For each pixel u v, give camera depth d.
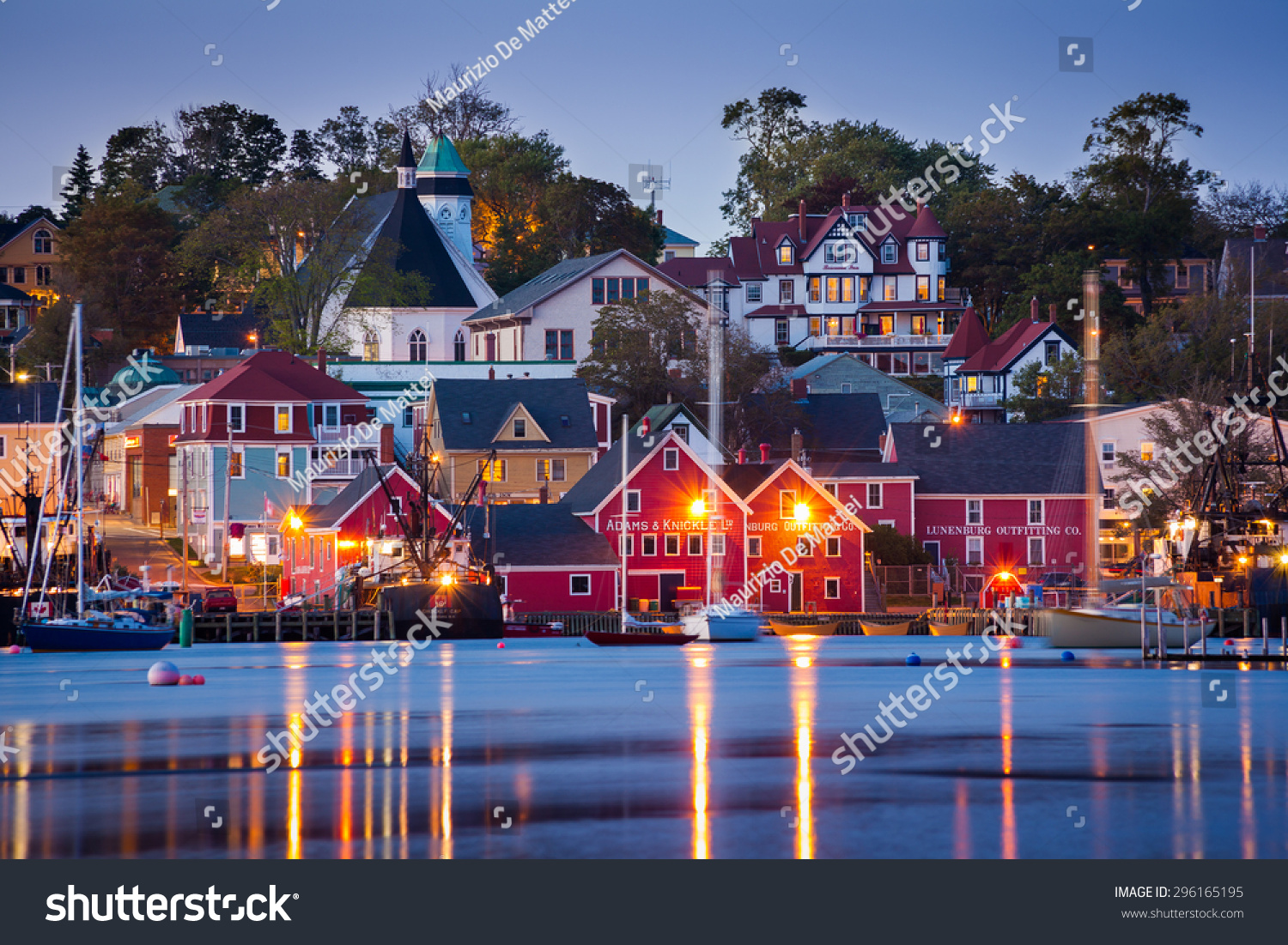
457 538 81.19
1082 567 96.25
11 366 140.25
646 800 31.42
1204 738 40.31
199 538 102.25
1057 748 38.56
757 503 91.31
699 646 77.00
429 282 139.88
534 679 58.53
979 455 103.00
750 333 157.62
